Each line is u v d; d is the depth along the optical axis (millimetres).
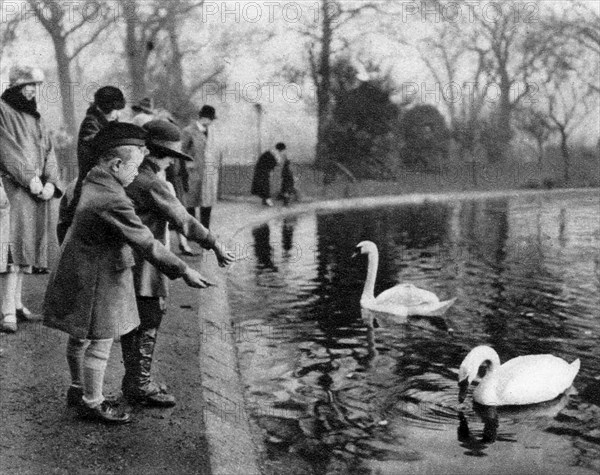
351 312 8891
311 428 5285
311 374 6488
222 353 6746
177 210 4902
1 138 6512
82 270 4496
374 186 28531
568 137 33281
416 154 30188
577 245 14531
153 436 4586
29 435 4555
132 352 5047
